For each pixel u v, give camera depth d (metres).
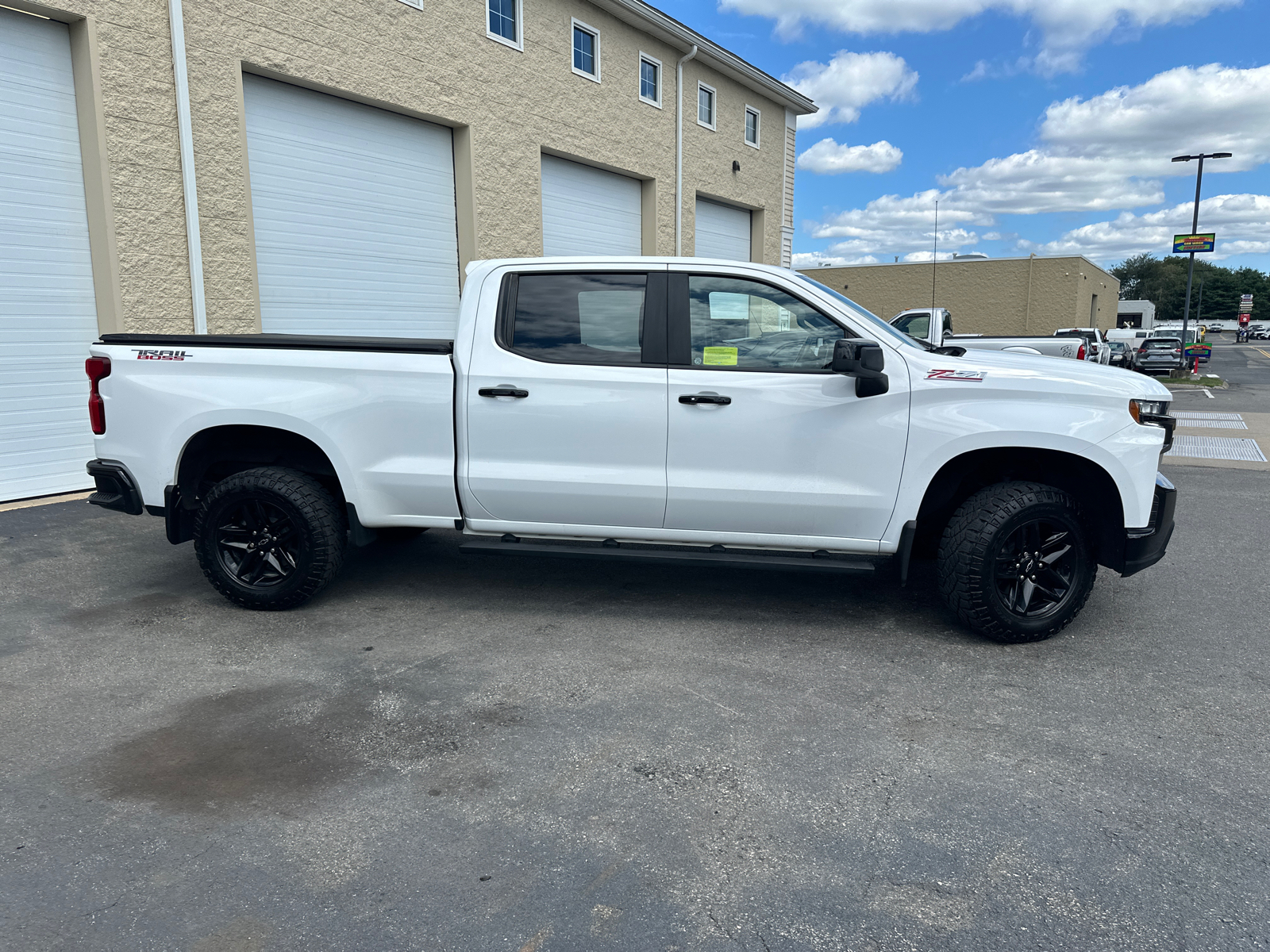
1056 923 2.22
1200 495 8.28
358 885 2.36
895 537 4.23
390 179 10.93
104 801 2.78
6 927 2.17
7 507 7.21
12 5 7.08
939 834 2.62
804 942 2.15
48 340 7.64
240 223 8.88
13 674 3.80
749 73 17.59
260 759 3.07
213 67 8.50
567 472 4.36
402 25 10.54
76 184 7.72
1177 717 3.44
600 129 14.27
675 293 4.30
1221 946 2.13
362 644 4.20
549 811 2.74
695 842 2.58
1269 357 49.22
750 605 4.86
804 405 4.15
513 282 4.44
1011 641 4.23
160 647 4.14
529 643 4.23
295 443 4.66
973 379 4.05
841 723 3.38
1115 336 41.47
